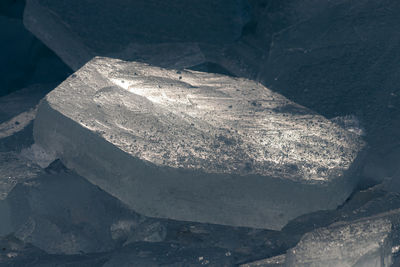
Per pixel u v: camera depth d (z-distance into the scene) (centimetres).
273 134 353
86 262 296
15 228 320
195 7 468
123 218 329
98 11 477
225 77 412
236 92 394
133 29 477
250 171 319
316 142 349
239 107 377
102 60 406
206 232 327
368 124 396
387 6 432
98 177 334
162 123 350
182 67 488
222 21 470
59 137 343
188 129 348
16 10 605
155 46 479
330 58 428
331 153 340
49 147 350
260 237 324
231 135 347
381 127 392
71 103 352
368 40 425
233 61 484
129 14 475
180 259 286
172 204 323
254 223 324
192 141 338
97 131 333
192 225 334
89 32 480
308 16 468
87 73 386
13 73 590
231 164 323
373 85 409
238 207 321
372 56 418
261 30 490
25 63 595
